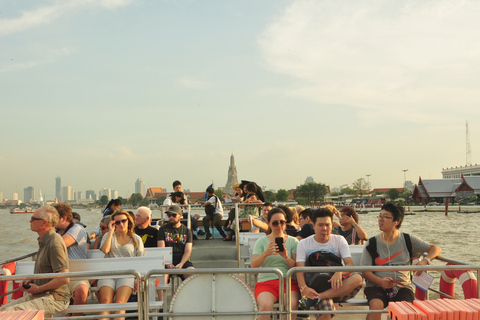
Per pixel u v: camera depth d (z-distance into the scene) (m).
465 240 38.28
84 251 6.47
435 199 158.50
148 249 7.02
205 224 12.12
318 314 5.44
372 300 5.49
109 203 9.30
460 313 3.87
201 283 4.81
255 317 4.77
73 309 5.48
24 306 5.07
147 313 4.82
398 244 5.75
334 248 5.72
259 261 5.58
